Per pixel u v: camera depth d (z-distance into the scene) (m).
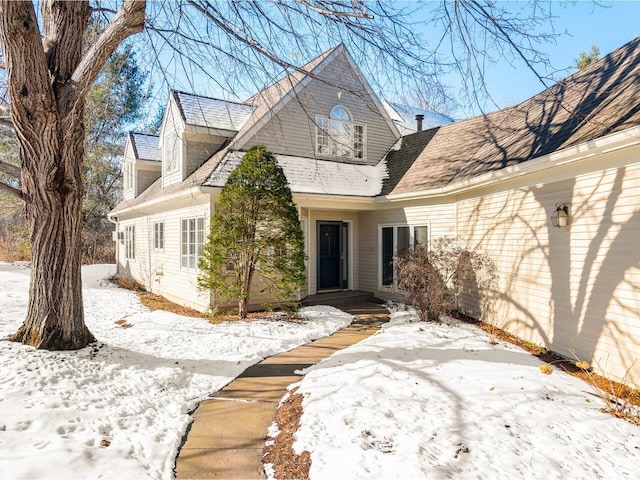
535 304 6.48
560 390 4.36
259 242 8.34
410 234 10.54
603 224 5.08
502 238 7.50
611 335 4.91
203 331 7.54
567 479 2.78
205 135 11.43
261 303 9.54
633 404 4.07
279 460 3.25
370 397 4.12
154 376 4.96
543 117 7.90
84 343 5.37
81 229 5.41
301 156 11.51
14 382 3.97
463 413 3.75
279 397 4.66
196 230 10.16
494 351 5.90
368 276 11.91
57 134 4.86
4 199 18.42
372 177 12.23
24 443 3.06
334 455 3.10
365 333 7.72
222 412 4.25
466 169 9.05
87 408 3.79
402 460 2.95
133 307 10.67
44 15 5.14
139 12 4.68
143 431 3.62
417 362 5.30
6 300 10.04
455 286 9.15
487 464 2.93
